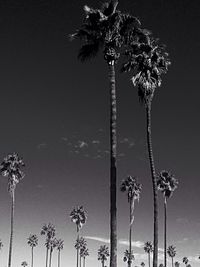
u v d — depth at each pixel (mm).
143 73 33375
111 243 20344
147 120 34000
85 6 23922
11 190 66625
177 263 155250
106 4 23969
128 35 24469
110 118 22078
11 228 65000
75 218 98375
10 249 64312
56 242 135000
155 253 33250
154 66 33375
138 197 74625
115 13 23719
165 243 59750
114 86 22781
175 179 64438
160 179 64438
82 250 133000
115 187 21016
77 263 94812
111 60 23359
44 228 130500
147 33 24656
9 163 67250
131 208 73812
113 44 23562
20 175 67625
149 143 33906
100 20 23797
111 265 20047
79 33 24453
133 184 74500
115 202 20828
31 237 133250
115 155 21484
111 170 21234
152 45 33719
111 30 23828
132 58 33156
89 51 24484
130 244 69750
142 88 33469
